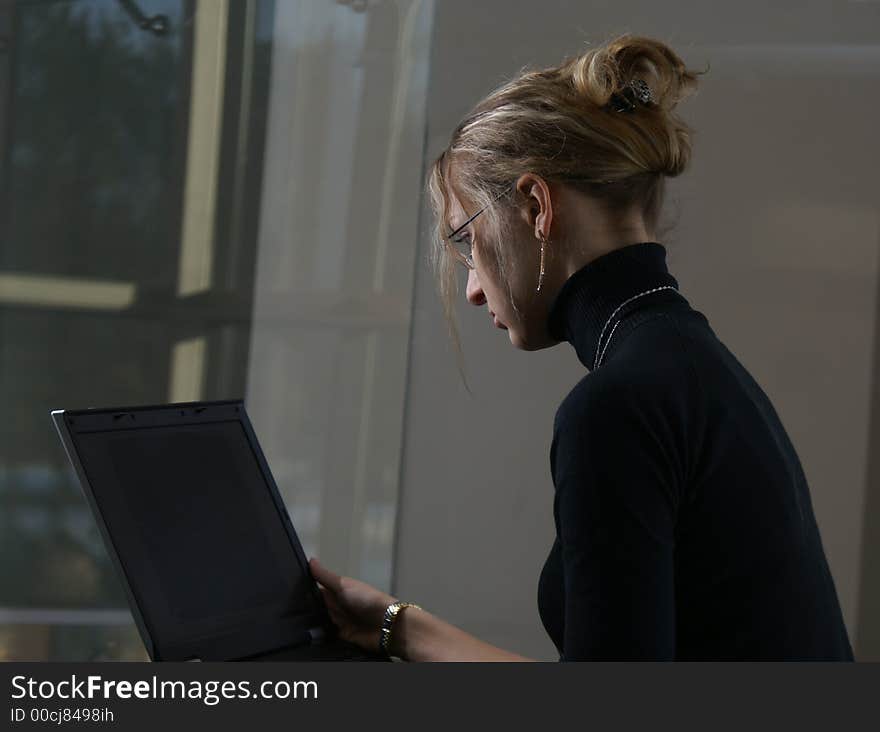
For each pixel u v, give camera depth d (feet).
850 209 13.62
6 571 14.38
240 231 13.70
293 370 13.67
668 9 13.38
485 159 5.82
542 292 5.87
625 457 4.75
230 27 13.58
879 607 14.02
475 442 13.57
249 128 13.62
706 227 13.58
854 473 13.91
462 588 13.67
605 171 5.53
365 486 13.61
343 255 13.55
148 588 5.90
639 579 4.66
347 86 13.42
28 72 13.80
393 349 13.56
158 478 6.27
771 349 13.73
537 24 13.26
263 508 6.81
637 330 5.37
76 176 13.88
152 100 13.82
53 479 14.32
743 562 5.00
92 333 13.99
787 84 13.50
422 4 13.29
